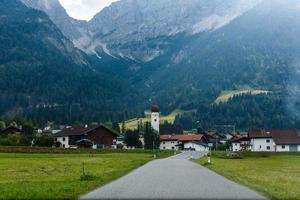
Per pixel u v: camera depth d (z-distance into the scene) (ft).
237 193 84.07
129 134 625.00
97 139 598.75
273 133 573.74
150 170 166.40
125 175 136.26
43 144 485.56
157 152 452.76
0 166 172.14
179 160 290.76
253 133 583.99
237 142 645.51
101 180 110.52
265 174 142.20
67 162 212.84
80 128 605.73
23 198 72.84
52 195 76.69
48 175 130.62
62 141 596.29
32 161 215.31
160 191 87.20
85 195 79.46
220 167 190.39
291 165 212.43
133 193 83.46
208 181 112.78
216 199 74.79
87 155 335.26
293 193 82.99
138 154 404.57
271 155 383.04
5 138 472.85
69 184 96.78
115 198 75.46
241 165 211.61
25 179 114.73
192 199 74.49
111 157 302.66
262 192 85.25
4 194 76.38
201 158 334.85
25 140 477.77
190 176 132.16
